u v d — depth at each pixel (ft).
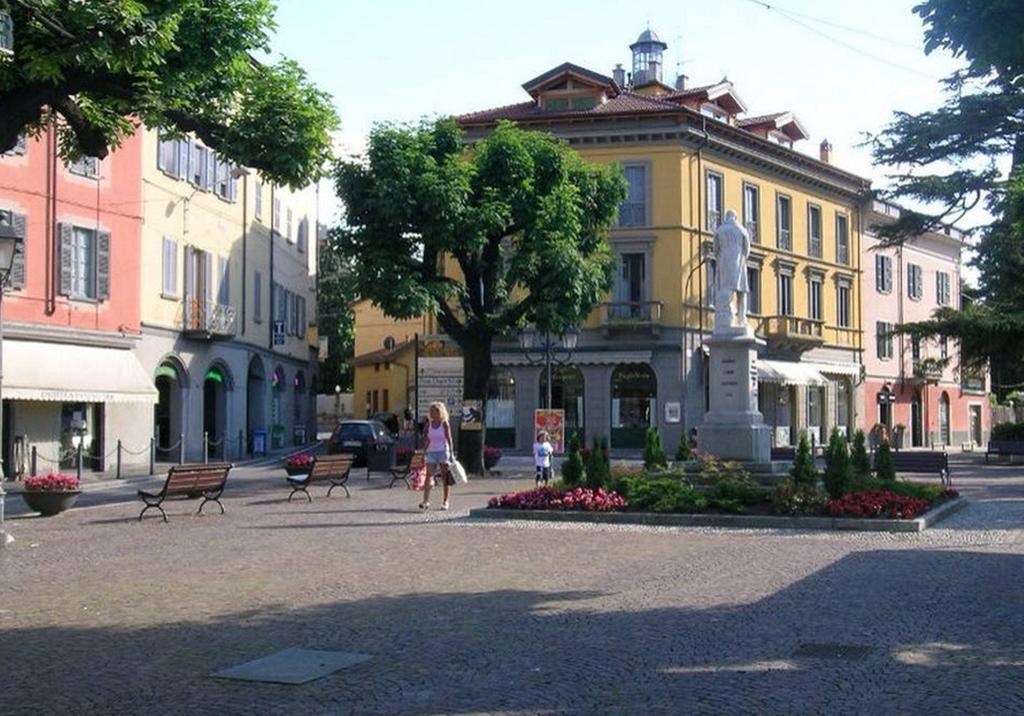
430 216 96.32
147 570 43.52
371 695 24.44
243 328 144.46
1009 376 160.86
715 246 80.79
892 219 207.31
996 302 146.61
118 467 100.89
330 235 101.86
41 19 39.81
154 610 34.76
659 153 156.46
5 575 42.57
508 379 160.35
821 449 162.50
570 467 67.72
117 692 24.86
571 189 101.60
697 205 158.61
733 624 32.01
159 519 64.69
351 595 37.32
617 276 157.99
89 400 101.81
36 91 43.75
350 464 82.94
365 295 98.94
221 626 32.22
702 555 47.16
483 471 106.83
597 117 156.56
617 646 29.19
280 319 167.53
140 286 114.32
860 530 56.24
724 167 164.45
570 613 33.88
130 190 111.96
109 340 108.06
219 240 136.46
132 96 45.70
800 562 44.88
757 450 77.71
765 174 172.86
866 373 198.49
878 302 203.92
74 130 49.37
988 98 105.91
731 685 25.03
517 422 159.02
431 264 100.94
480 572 42.50
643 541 52.42
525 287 104.99
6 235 53.31
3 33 38.68
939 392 223.71
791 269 177.78
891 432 195.00
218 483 67.67
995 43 30.35
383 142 96.94
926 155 115.24
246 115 49.78
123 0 40.70
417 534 55.57
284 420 172.86
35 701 24.14
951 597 36.47
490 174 101.30
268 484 95.66
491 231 100.12
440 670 26.68
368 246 99.09
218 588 38.91
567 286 101.09
